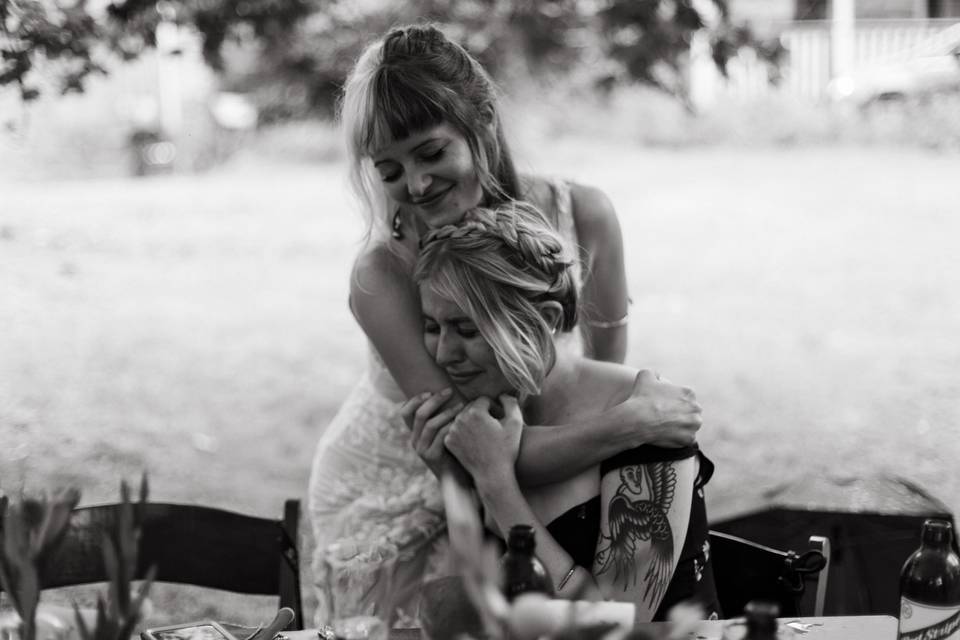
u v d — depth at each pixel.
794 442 6.50
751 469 6.02
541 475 2.16
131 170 18.97
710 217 13.81
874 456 6.21
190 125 19.95
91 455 6.08
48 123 18.30
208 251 12.50
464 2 6.29
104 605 1.46
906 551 2.66
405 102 2.18
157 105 19.73
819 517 2.73
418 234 2.42
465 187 2.27
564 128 18.77
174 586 4.54
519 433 2.17
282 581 2.54
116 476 5.84
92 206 14.98
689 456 2.12
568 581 2.07
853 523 2.70
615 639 1.40
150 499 5.49
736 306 9.98
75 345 8.29
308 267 11.99
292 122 9.94
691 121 19.16
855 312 9.69
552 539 2.12
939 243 12.07
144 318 9.43
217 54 5.43
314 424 7.01
